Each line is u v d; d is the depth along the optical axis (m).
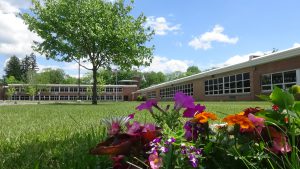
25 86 77.12
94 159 2.11
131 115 1.81
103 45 29.48
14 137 3.68
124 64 30.52
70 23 29.22
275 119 1.72
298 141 1.66
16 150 2.79
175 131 1.57
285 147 1.55
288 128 1.68
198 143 1.57
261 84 24.92
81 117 7.18
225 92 31.19
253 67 25.88
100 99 80.62
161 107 1.78
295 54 20.38
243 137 1.58
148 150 1.51
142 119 5.38
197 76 37.19
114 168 1.53
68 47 29.48
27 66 108.06
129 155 1.51
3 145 3.10
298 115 1.68
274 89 1.69
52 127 4.88
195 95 39.25
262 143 1.57
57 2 29.86
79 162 2.14
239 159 1.54
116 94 81.94
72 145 2.87
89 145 2.58
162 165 1.35
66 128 4.58
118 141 1.54
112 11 30.25
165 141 1.39
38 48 30.09
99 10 29.44
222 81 31.81
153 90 62.94
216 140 1.64
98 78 60.00
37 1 29.73
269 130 1.63
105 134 2.97
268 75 24.05
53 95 78.75
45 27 29.47
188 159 1.42
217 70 31.80
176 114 1.68
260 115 1.73
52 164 2.27
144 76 119.00
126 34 29.30
